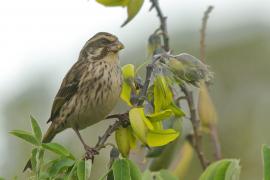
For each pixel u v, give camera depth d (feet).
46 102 60.03
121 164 25.02
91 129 54.85
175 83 27.81
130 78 29.22
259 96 70.49
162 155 32.58
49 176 25.46
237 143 62.18
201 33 36.17
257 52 77.05
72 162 25.62
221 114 68.18
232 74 75.05
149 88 27.81
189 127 35.19
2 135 54.08
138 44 70.90
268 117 65.92
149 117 26.58
